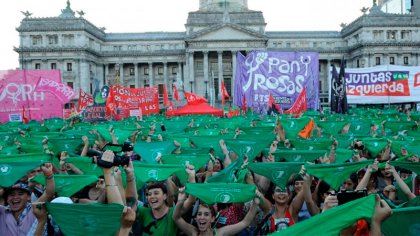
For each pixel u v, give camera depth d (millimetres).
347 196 11453
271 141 24391
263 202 15312
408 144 24891
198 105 68250
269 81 48250
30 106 54812
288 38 181750
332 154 23016
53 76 55219
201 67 175875
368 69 60125
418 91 59438
